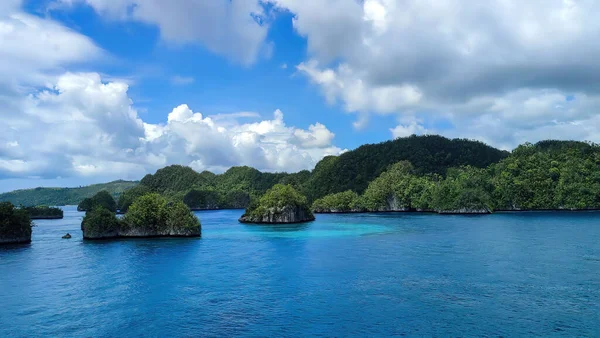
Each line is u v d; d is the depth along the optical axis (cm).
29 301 3875
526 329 3033
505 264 5341
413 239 8206
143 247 7481
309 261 5734
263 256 6234
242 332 3025
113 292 4162
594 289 4084
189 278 4738
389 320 3241
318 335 2945
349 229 10975
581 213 16638
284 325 3156
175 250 7025
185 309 3578
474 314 3366
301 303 3706
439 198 18525
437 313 3400
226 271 5103
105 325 3216
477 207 17075
